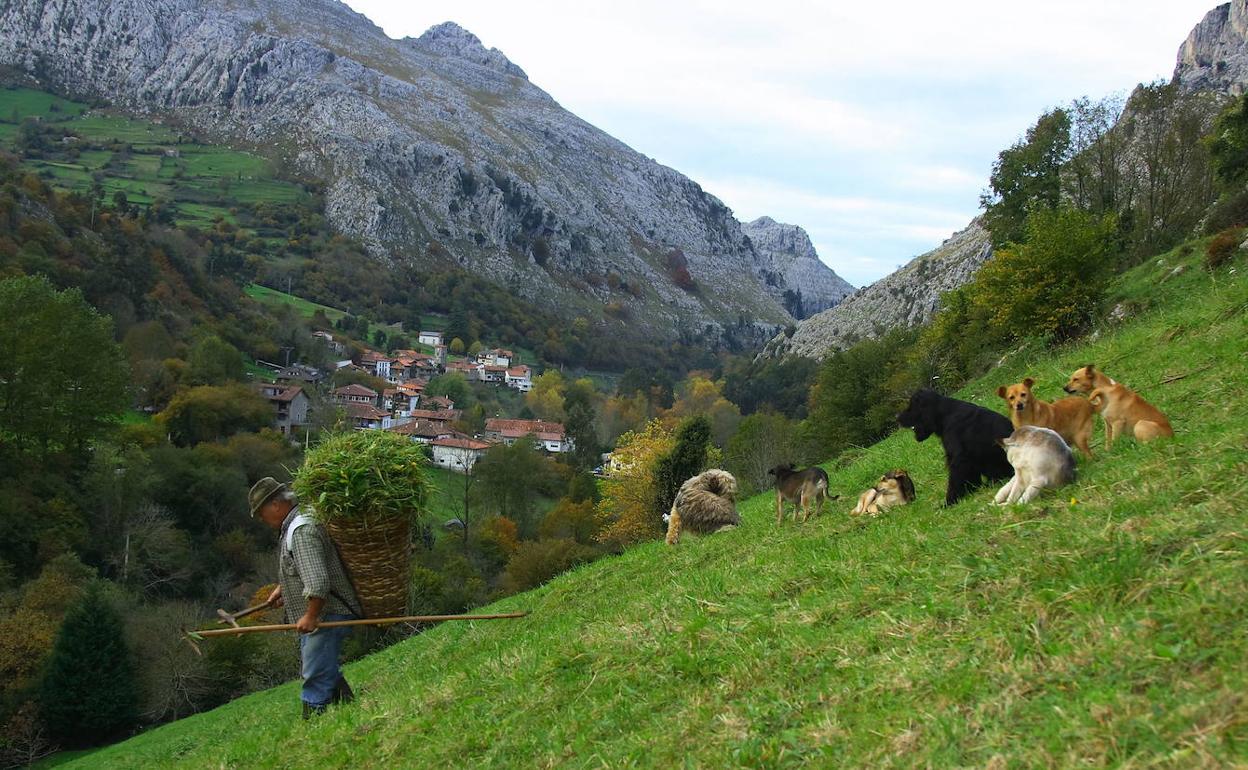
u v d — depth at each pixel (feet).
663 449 157.38
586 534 209.97
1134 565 15.25
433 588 142.20
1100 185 133.90
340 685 28.55
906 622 16.83
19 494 150.71
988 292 93.09
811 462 162.71
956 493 26.76
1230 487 17.52
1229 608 12.60
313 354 372.79
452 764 18.53
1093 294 85.40
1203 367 38.06
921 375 120.26
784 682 16.24
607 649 22.06
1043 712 12.05
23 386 163.73
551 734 17.72
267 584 156.46
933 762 11.72
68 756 106.73
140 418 227.61
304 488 25.68
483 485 232.53
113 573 155.74
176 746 52.34
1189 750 10.03
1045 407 26.48
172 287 314.96
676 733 15.57
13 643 112.06
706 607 22.98
